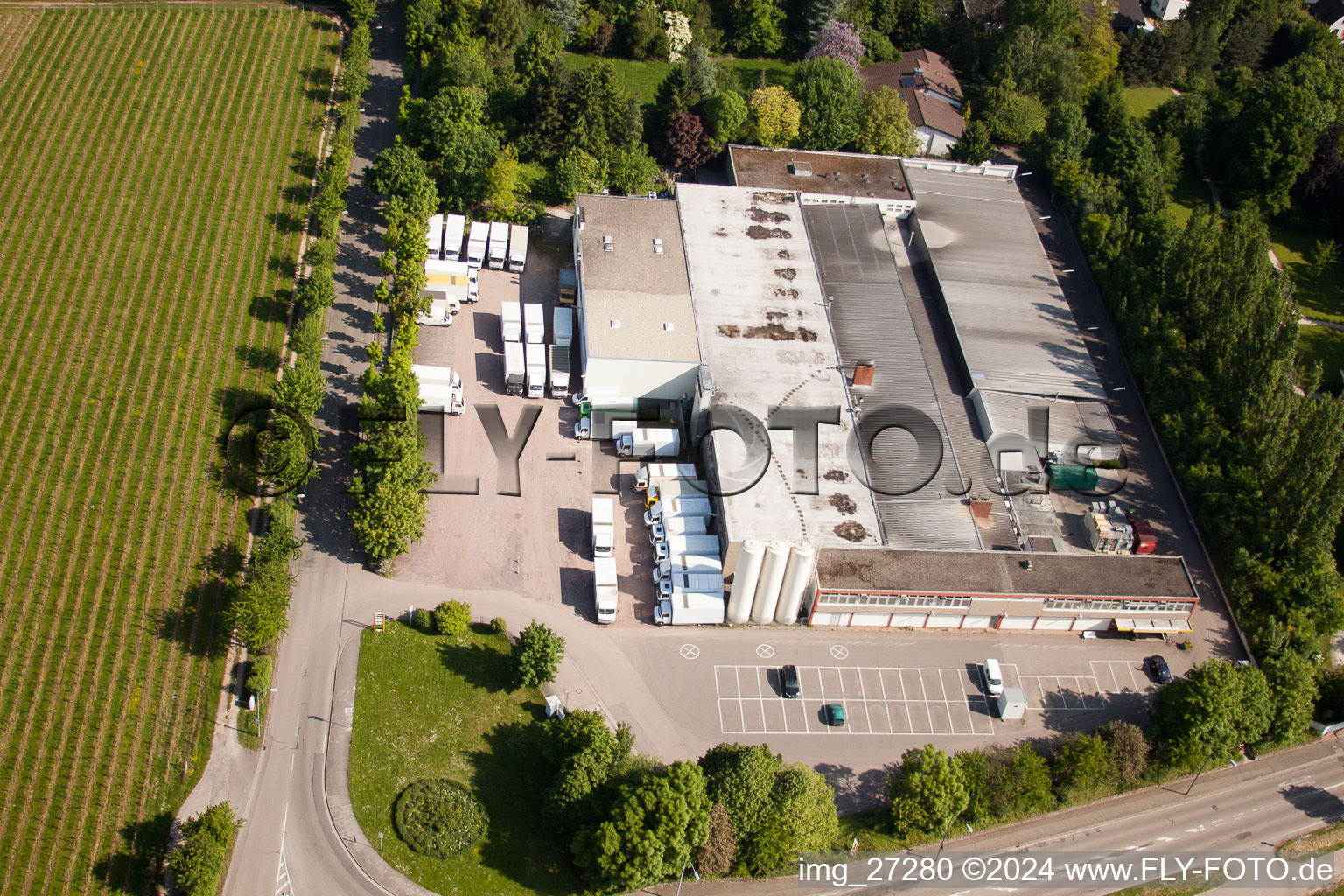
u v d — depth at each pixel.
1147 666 143.50
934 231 193.75
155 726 120.25
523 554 144.25
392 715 125.00
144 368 156.38
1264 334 168.50
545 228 188.62
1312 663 144.00
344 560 139.75
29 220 175.00
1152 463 167.88
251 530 140.25
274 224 182.00
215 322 164.75
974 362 171.12
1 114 192.00
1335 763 138.00
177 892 108.50
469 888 113.56
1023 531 152.50
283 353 162.75
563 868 116.19
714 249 179.38
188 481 143.62
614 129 198.88
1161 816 129.25
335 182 181.25
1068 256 199.50
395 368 152.62
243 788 117.19
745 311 169.88
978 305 181.25
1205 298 179.25
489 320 173.62
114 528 137.12
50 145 188.12
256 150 194.12
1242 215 192.50
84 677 122.88
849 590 138.50
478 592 139.38
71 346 157.75
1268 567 151.38
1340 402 154.12
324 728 123.00
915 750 125.62
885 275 182.62
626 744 121.75
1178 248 186.50
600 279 169.62
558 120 195.38
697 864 113.56
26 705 119.88
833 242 187.75
